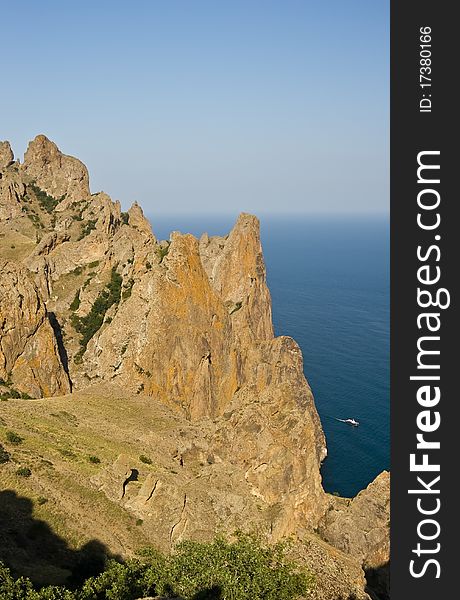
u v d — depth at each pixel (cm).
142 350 11156
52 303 14300
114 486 5672
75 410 8800
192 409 11469
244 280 15000
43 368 10512
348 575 5444
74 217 19412
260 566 3775
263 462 6462
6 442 6309
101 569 4447
